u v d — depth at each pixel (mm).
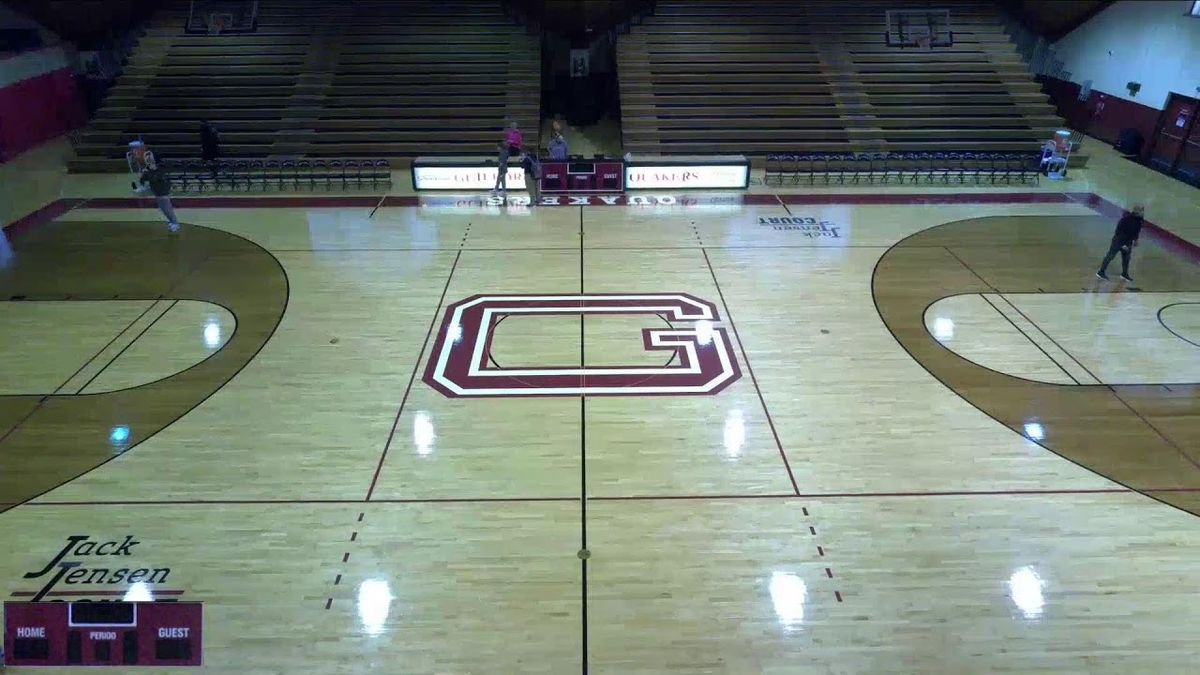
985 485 7840
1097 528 7242
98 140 19156
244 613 6254
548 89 22594
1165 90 18766
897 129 19656
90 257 13430
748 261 13422
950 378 9797
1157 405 9188
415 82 20625
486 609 6312
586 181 17062
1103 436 8625
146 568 6691
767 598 6438
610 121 22953
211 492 7684
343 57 21062
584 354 10359
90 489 7707
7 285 12266
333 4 22203
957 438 8609
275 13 22031
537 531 7191
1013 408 9156
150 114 19594
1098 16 21219
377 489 7746
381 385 9617
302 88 20281
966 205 16312
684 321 11250
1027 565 6801
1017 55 21438
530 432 8695
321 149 18859
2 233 14508
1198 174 17719
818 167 18406
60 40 21750
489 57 21141
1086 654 5910
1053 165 18078
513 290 12266
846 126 19641
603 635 6074
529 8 21109
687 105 20047
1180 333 10883
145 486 7762
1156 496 7672
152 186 14297
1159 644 5996
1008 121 19703
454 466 8109
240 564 6758
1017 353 10391
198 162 17562
